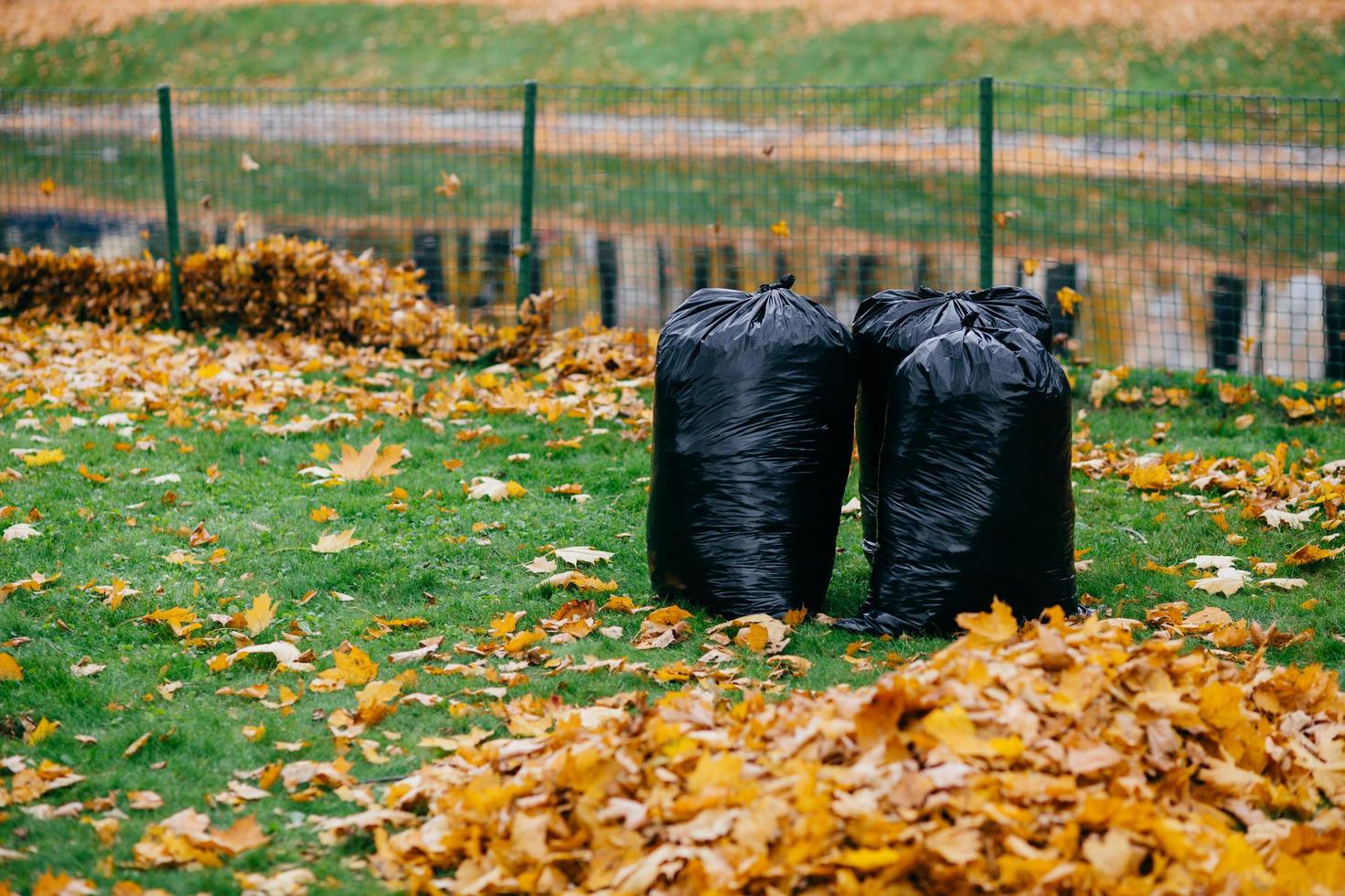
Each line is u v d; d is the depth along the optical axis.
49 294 10.65
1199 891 2.79
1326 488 6.06
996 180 17.08
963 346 4.54
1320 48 24.88
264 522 5.95
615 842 3.01
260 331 9.79
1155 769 3.27
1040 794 3.00
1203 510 6.12
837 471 4.87
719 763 3.10
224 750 3.86
